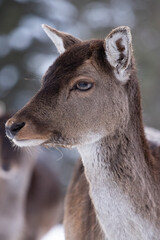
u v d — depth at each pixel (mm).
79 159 12242
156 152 10234
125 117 9336
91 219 10352
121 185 9180
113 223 9219
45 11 32938
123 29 9000
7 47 32438
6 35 32469
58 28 33062
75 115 9133
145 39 38844
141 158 9430
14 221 15016
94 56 9203
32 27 32562
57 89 9102
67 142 9227
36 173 16359
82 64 9133
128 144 9297
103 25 38156
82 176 11508
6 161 14133
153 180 9523
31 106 9102
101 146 9227
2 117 14086
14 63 32531
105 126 9211
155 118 34312
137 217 9203
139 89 9555
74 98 9102
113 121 9234
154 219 9336
